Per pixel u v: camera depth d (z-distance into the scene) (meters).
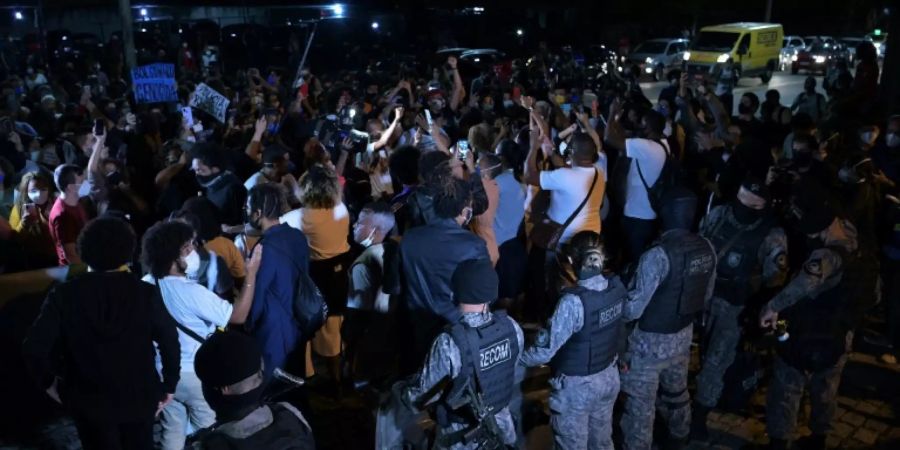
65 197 5.67
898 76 11.70
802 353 4.50
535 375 5.33
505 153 6.08
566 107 10.62
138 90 10.35
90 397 3.41
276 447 2.36
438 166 3.98
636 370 4.39
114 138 8.78
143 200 6.95
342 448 4.88
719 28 29.28
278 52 27.61
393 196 6.88
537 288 6.57
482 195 4.60
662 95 11.48
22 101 12.98
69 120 10.28
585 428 3.95
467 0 39.47
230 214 5.91
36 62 20.38
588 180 5.58
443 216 3.88
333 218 5.15
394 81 16.17
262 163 6.44
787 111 9.46
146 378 3.51
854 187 5.41
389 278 4.13
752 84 29.72
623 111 9.21
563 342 3.75
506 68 21.27
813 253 4.32
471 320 3.30
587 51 28.64
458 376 3.24
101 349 3.36
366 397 4.96
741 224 4.71
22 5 25.16
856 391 5.72
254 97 11.49
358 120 8.90
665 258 4.15
